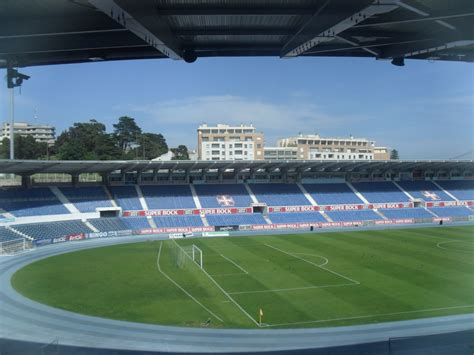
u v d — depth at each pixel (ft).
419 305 116.16
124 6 37.55
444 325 100.99
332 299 122.21
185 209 282.36
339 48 64.59
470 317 106.32
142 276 149.89
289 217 293.64
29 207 238.89
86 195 269.85
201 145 533.14
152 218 270.87
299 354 85.35
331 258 179.83
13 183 290.76
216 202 295.07
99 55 62.39
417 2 44.57
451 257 180.96
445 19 52.19
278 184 326.03
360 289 132.26
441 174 364.58
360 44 61.36
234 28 55.11
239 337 94.73
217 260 177.88
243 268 161.89
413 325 101.35
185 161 268.00
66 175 329.93
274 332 97.71
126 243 224.74
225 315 109.29
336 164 304.50
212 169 314.14
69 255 189.78
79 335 95.66
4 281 142.92
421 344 87.51
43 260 178.40
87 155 415.64
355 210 311.88
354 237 240.12
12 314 109.70
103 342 91.76
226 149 527.40
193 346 89.71
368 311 111.96
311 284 138.31
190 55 62.69
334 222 292.81
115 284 138.92
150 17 44.32
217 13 47.52
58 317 107.45
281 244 218.18
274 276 148.97
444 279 143.74
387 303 118.32
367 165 313.53
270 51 64.95
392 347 85.97
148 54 63.00
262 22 52.75
